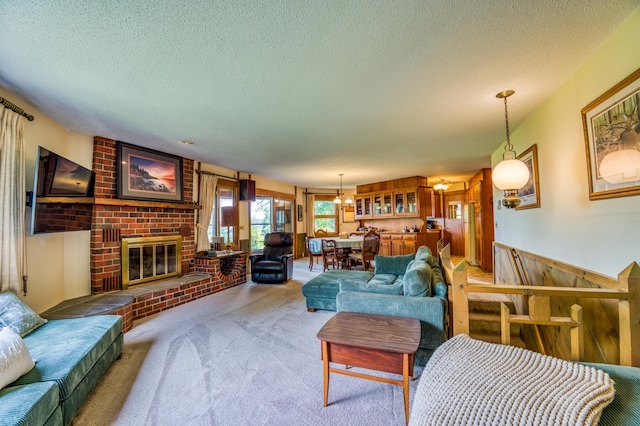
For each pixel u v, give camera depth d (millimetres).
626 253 1578
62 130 3150
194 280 4137
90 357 1800
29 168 2621
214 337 2793
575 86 2039
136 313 3295
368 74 2041
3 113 2221
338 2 1344
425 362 2234
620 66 1568
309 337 2795
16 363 1440
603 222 1770
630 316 1273
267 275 5156
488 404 979
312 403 1791
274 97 2418
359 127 3227
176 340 2725
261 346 2596
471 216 6922
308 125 3143
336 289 3467
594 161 1812
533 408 937
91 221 3420
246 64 1900
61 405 1485
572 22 1507
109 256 3543
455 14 1435
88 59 1839
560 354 2209
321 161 5059
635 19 1450
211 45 1687
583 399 955
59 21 1473
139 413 1699
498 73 2045
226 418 1656
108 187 3572
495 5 1377
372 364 1700
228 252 5020
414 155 4656
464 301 1556
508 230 3885
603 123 1714
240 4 1354
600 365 1240
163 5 1359
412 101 2523
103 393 1891
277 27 1525
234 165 5387
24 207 2436
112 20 1468
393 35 1604
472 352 1328
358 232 7469
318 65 1917
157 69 1961
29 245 2645
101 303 2965
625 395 1037
